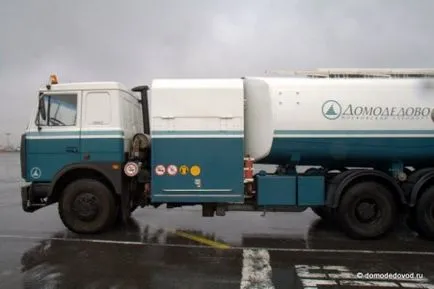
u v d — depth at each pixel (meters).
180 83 7.84
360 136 8.09
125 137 8.19
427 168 8.19
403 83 8.17
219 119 7.78
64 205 7.96
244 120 8.06
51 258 6.50
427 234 7.80
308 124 8.09
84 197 7.95
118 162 7.96
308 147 8.16
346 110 8.08
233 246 7.31
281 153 8.24
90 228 7.96
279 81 8.21
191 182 7.80
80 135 7.98
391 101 8.08
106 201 7.94
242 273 5.84
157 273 5.81
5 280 5.50
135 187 8.39
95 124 8.00
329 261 6.45
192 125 7.77
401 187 8.24
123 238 7.84
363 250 7.13
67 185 8.14
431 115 8.05
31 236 7.98
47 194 7.99
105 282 5.45
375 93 8.12
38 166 8.00
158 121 7.77
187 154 7.79
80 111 8.03
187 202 7.83
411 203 7.80
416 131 8.08
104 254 6.73
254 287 5.30
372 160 8.36
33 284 5.36
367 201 7.84
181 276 5.69
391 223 7.81
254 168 8.35
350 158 8.34
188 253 6.82
